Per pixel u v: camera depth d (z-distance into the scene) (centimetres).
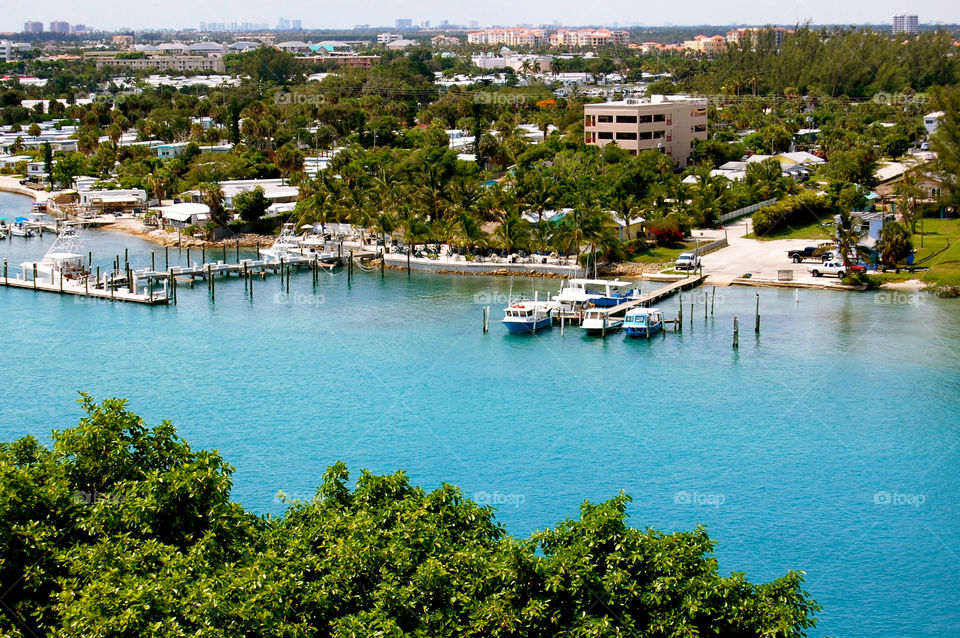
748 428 9431
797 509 7812
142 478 5625
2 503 4956
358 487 5947
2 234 19862
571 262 16000
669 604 4866
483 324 12862
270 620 4509
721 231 18275
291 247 17612
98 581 4584
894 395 10206
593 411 9925
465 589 5000
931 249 16338
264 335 12812
